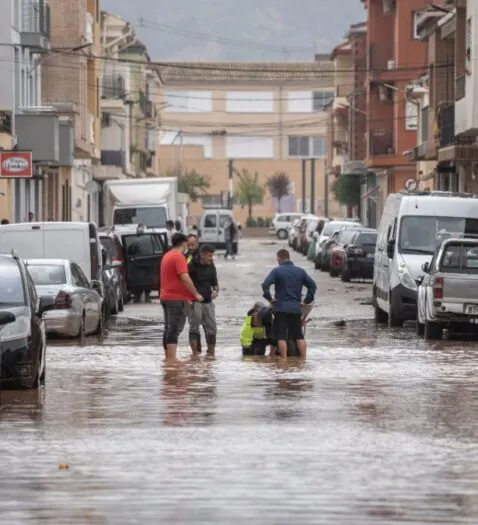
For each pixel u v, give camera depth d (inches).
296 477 843.4
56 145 3577.8
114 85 5900.6
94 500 781.3
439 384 1330.0
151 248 2785.4
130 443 971.9
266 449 943.7
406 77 5295.3
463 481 832.3
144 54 6850.4
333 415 1111.6
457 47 3437.5
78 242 2187.5
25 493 801.6
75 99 4522.6
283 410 1139.9
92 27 5014.8
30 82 3885.3
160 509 757.3
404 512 749.3
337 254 3754.9
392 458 909.8
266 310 1640.0
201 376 1398.9
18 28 3641.7
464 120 3302.2
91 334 1987.0
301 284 1599.4
